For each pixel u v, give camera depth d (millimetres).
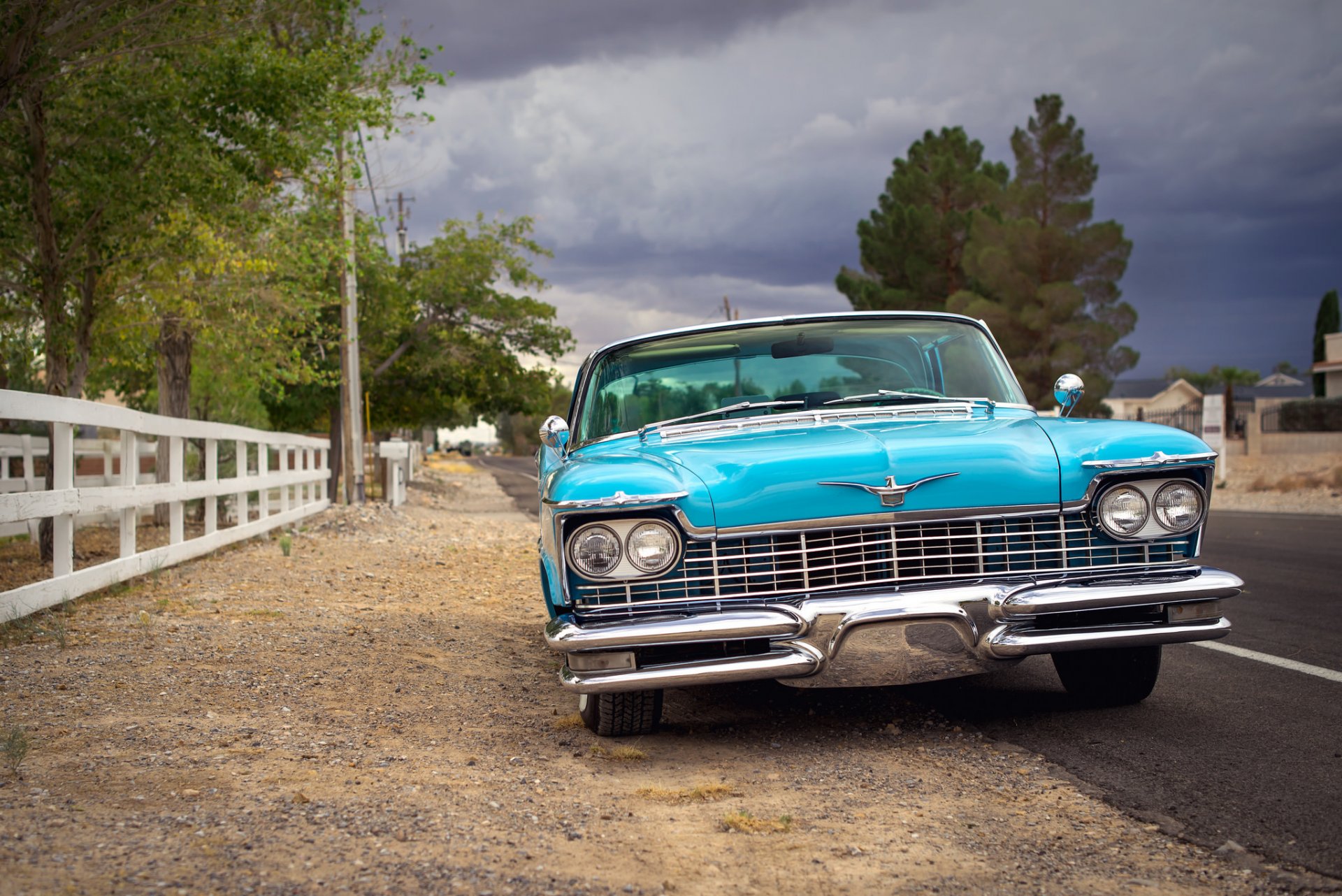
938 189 43438
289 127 10953
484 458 93500
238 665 5266
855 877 2719
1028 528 3852
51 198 9953
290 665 5348
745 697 4871
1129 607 3801
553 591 4270
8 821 2936
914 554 3791
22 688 4617
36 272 10117
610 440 4711
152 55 9938
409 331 26703
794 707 4656
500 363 27188
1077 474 3836
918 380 4953
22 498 6148
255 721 4227
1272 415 30531
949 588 3752
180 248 10836
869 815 3205
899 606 3658
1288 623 6582
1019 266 36406
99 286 10828
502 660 5922
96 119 9523
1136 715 4371
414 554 11875
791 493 3734
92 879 2543
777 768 3746
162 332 13477
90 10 8781
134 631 6027
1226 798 3305
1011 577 3822
